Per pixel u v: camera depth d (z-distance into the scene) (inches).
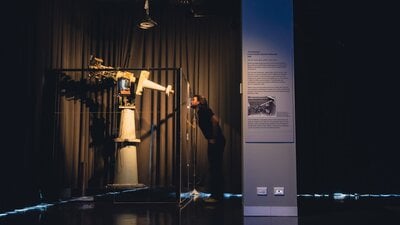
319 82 293.3
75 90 262.8
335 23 292.5
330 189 287.3
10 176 195.2
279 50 188.7
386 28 289.0
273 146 186.1
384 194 285.1
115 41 294.4
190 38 298.5
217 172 255.4
